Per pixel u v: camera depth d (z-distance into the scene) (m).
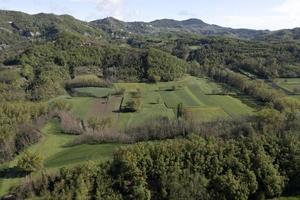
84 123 172.00
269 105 177.62
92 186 105.62
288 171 117.38
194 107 188.38
